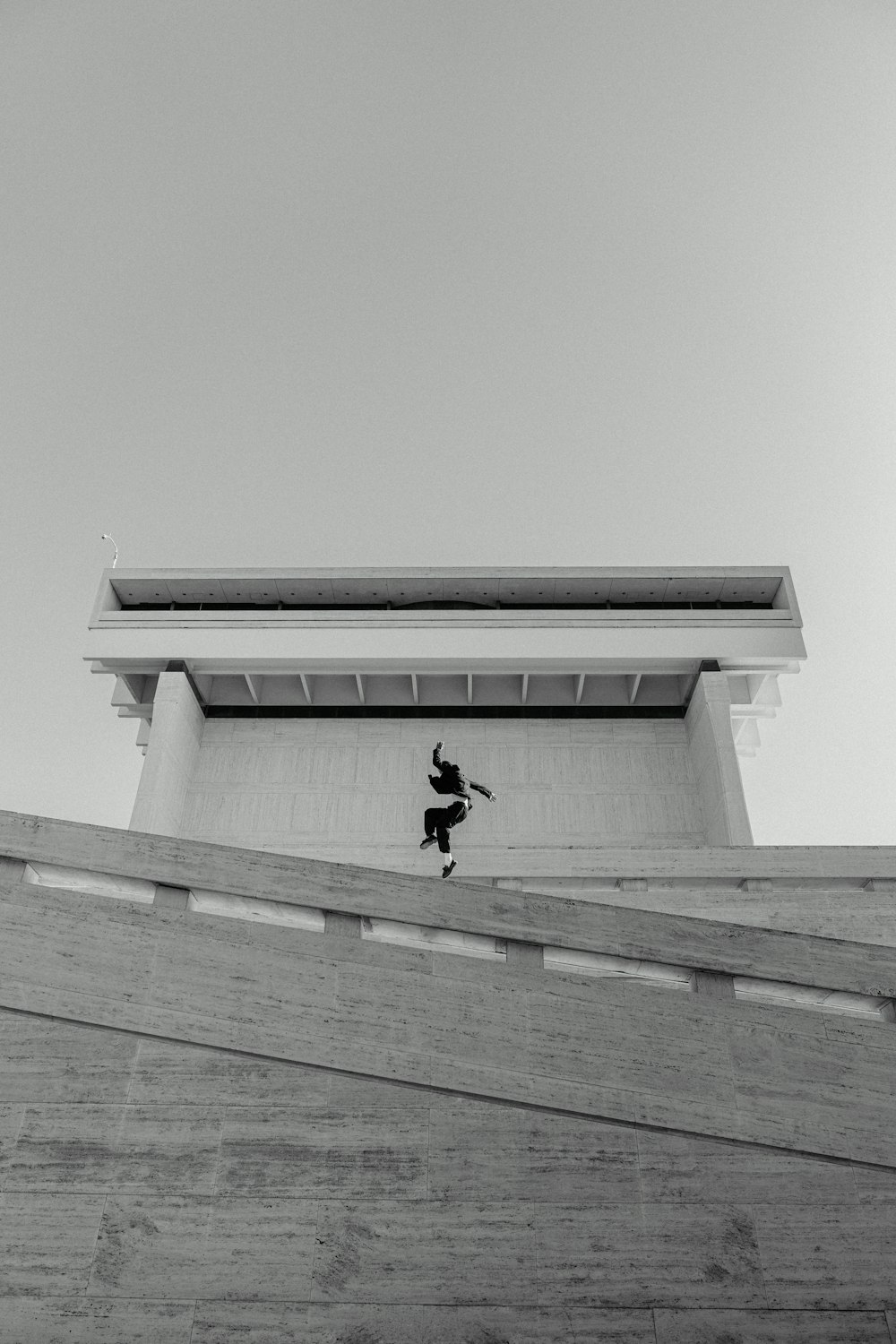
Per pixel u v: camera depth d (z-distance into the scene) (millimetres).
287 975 7730
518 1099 7328
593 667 26797
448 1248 6836
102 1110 7254
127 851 8344
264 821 25641
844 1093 7410
